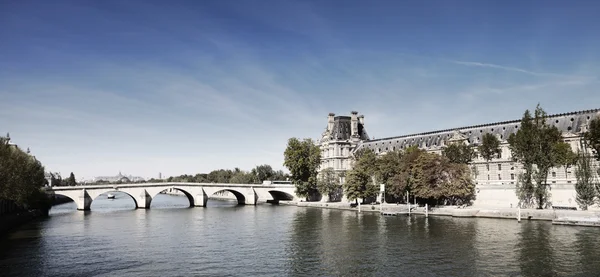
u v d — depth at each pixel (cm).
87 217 13762
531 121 13162
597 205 11725
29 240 8900
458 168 13938
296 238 8850
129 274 6147
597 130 11275
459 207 13625
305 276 5988
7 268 6519
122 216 14012
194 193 19312
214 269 6375
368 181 16162
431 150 18850
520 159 13050
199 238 8994
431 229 9731
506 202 13588
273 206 19088
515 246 7531
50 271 6341
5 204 12244
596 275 5762
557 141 13138
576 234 8631
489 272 5981
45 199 15012
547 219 11056
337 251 7481
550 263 6359
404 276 5888
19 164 10594
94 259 7062
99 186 17600
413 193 14325
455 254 7044
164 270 6341
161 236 9312
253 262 6775
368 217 12812
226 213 15012
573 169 14812
